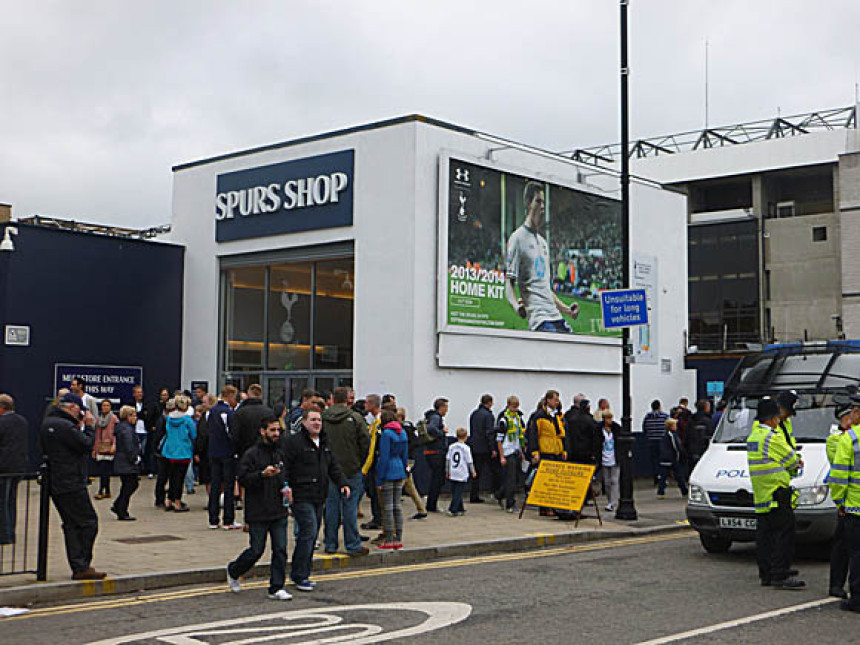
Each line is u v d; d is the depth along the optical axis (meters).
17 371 20.83
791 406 10.52
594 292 23.69
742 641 7.64
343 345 20.92
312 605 9.05
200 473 18.73
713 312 58.66
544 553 12.97
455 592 9.81
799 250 56.66
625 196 16.47
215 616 8.51
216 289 23.20
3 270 20.83
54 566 10.44
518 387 21.53
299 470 9.83
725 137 58.78
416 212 19.56
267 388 22.28
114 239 22.59
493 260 20.88
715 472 12.38
